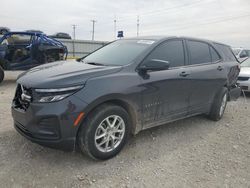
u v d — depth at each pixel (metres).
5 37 9.98
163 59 4.30
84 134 3.36
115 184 3.11
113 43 5.01
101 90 3.38
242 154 4.09
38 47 10.42
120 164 3.56
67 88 3.21
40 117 3.18
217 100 5.52
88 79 3.38
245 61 10.07
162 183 3.18
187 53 4.80
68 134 3.22
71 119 3.19
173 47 4.57
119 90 3.54
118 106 3.62
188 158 3.84
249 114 6.46
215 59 5.56
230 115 6.28
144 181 3.20
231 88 6.21
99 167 3.45
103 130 3.53
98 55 4.64
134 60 3.96
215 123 5.53
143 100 3.90
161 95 4.14
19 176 3.15
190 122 5.47
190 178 3.32
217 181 3.29
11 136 4.21
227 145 4.40
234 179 3.36
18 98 3.66
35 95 3.25
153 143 4.27
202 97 5.04
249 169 3.62
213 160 3.83
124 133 3.77
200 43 5.26
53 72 3.59
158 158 3.79
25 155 3.63
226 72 5.65
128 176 3.29
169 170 3.48
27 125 3.31
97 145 3.47
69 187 3.01
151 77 3.98
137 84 3.77
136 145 4.15
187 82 4.57
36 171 3.27
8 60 9.96
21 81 3.56
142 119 3.99
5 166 3.34
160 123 4.34
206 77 5.00
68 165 3.45
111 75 3.59
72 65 4.03
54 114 3.14
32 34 10.43
